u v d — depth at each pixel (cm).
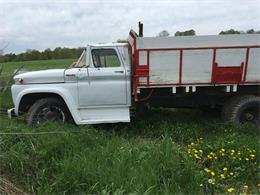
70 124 555
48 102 570
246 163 407
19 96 570
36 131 477
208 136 551
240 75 561
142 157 384
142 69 547
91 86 568
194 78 560
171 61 550
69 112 586
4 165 373
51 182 353
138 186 316
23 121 568
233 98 603
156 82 555
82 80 568
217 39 555
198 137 545
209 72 559
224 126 588
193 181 347
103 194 306
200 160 407
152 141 525
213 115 684
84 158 378
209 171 372
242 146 455
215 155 421
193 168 364
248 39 558
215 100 617
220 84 564
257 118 604
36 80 573
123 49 573
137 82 551
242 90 602
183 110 736
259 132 553
